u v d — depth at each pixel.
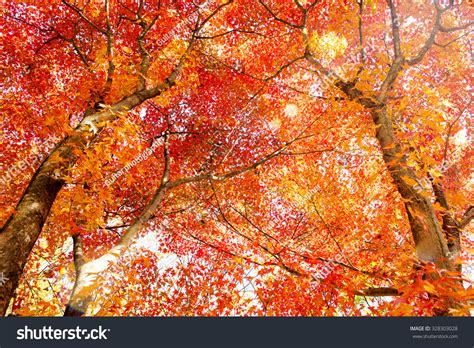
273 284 7.82
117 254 4.57
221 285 9.03
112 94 7.46
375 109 6.03
